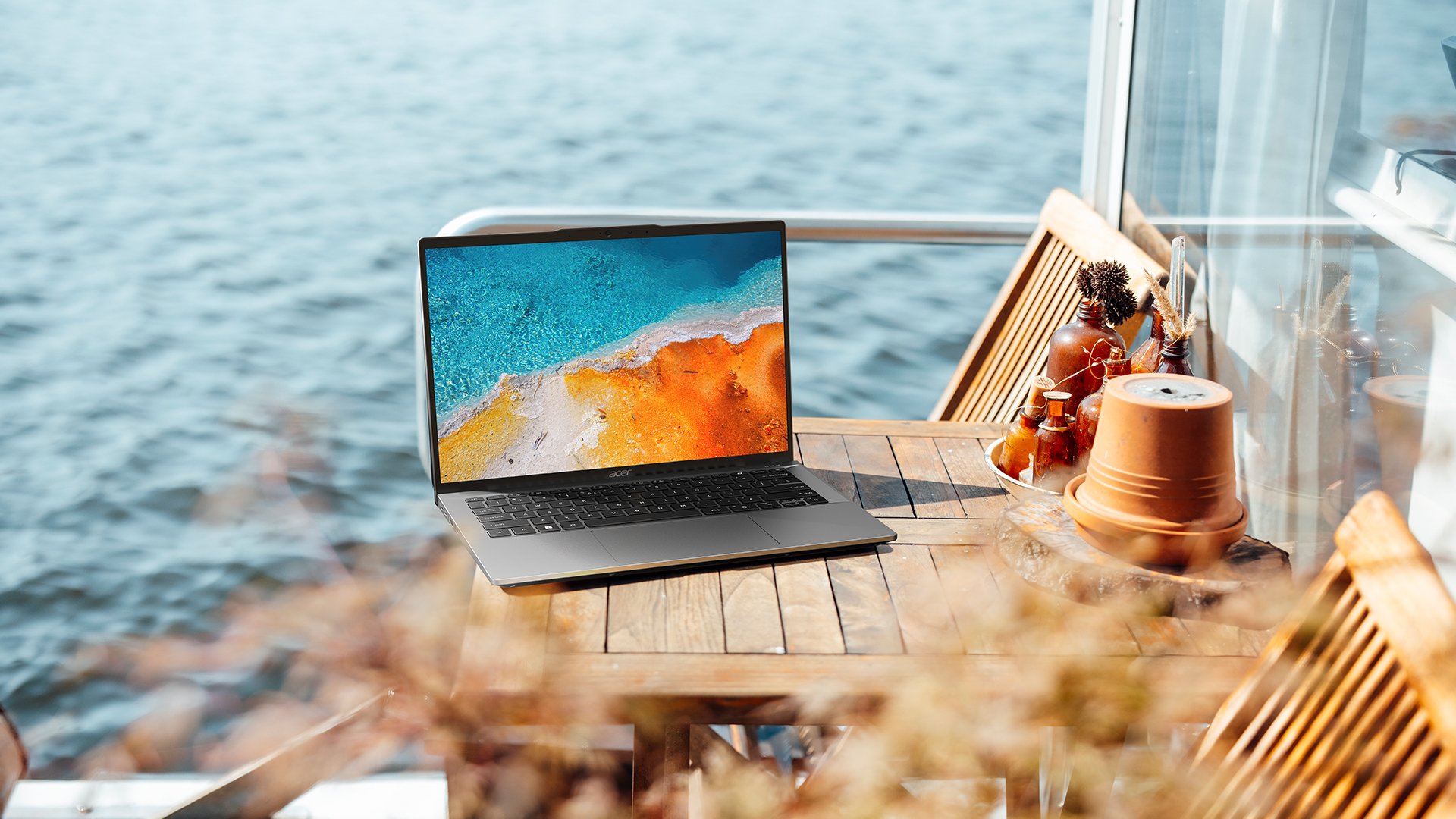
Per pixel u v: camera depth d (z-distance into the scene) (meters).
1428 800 0.73
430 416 1.30
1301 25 1.54
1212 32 1.80
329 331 4.75
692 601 1.11
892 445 1.50
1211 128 1.81
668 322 1.37
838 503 1.30
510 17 14.56
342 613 0.58
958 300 4.77
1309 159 1.54
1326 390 1.53
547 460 1.33
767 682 0.99
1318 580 0.91
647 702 0.96
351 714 0.57
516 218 1.97
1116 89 2.20
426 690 0.58
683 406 1.37
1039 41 12.47
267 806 0.58
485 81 11.12
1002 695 0.65
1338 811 0.80
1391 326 1.37
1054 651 0.68
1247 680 0.93
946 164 8.03
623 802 0.65
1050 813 0.78
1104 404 1.13
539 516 1.25
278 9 14.65
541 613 1.08
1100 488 1.12
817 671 1.00
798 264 5.09
